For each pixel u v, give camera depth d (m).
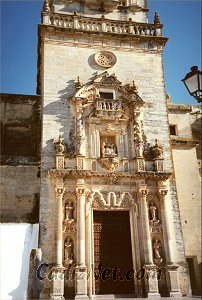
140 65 28.16
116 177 23.78
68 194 22.91
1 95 27.62
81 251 21.33
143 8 32.16
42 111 25.30
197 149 33.34
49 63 26.48
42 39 27.86
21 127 27.06
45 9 28.25
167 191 23.91
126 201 23.75
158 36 29.00
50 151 23.92
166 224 23.03
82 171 22.91
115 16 31.47
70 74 26.55
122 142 25.34
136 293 21.52
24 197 24.05
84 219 22.36
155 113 26.72
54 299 19.77
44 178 23.11
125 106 26.39
